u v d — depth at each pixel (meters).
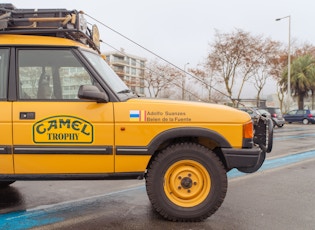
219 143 4.28
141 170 4.27
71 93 4.31
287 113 33.25
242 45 34.44
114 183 6.37
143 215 4.59
